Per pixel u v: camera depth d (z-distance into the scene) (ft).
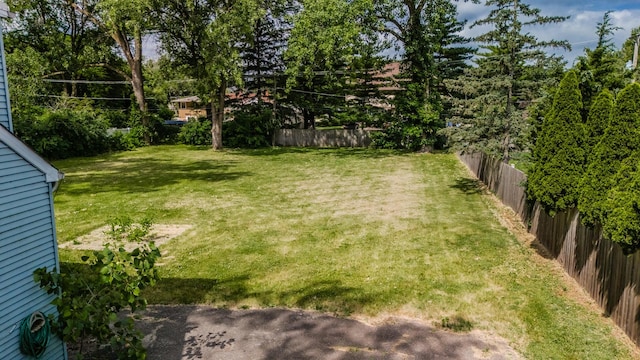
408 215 39.47
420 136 83.97
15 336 14.03
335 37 72.90
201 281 25.34
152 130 102.22
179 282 25.22
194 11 78.48
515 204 38.91
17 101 83.30
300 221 38.09
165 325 20.39
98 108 104.42
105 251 16.05
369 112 100.42
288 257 29.19
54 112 82.58
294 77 83.71
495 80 40.34
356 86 105.81
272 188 53.06
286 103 111.75
